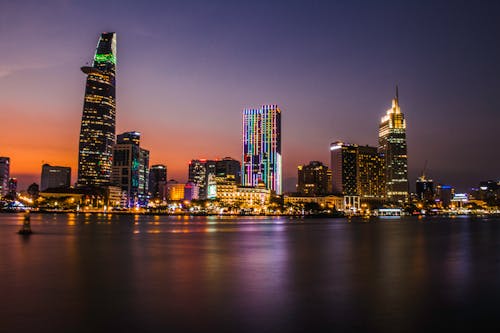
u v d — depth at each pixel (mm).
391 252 75688
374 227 198125
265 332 26875
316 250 78750
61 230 139625
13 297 35719
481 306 33719
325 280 44969
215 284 42219
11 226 159375
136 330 26984
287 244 92750
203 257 65812
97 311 31375
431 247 86375
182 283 42625
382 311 32031
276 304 33969
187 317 30031
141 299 35312
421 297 36812
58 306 32750
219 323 28625
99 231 138250
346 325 28406
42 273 48031
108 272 49250
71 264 55688
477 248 84312
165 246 85125
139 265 55562
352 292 38750
